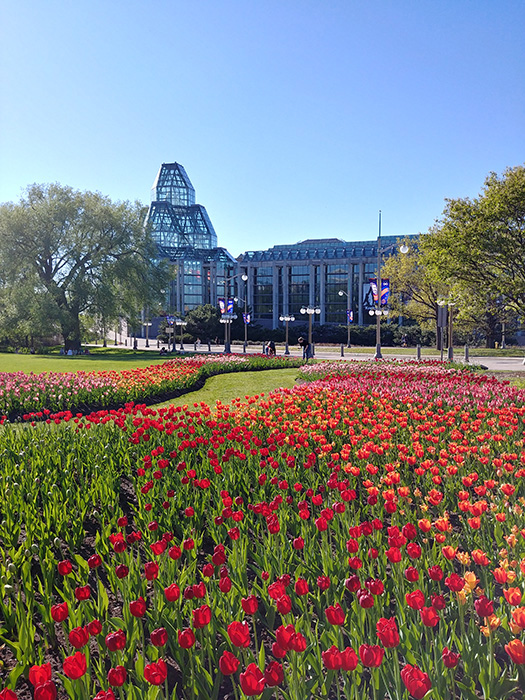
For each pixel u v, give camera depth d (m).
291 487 6.79
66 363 37.09
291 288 113.19
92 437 9.04
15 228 51.62
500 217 33.25
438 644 3.17
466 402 12.12
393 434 9.25
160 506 6.02
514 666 3.24
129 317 57.97
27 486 6.44
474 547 4.90
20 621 3.56
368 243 115.31
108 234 54.62
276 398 12.51
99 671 3.23
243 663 3.46
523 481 6.47
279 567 4.43
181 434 9.35
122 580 4.17
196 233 126.44
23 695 3.49
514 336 70.56
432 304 57.34
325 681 2.98
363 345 78.88
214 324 83.88
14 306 51.53
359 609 3.53
